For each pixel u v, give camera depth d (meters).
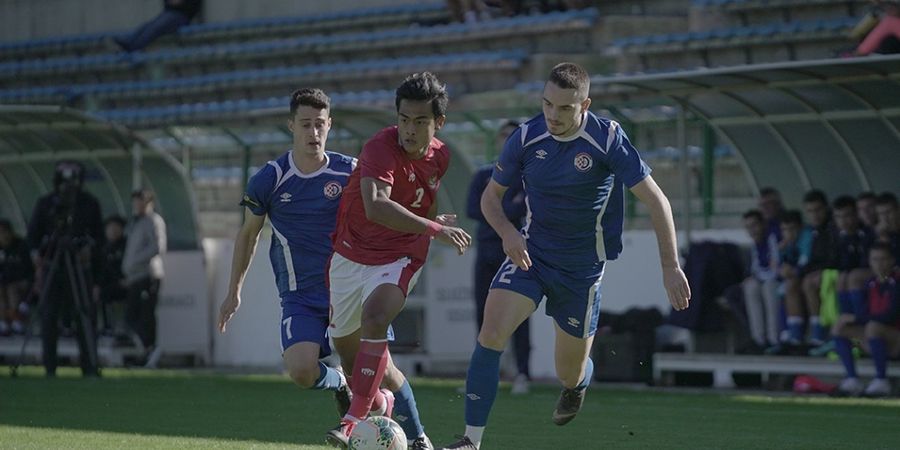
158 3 79.69
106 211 53.72
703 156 44.22
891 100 37.72
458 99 58.09
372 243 20.20
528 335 36.97
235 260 22.55
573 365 21.09
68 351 51.94
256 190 21.95
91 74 78.69
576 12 61.31
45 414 30.34
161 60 75.75
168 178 51.34
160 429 26.88
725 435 26.19
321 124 21.92
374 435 18.84
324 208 21.98
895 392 36.19
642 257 41.91
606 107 44.53
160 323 51.22
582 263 20.12
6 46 84.12
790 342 38.44
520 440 25.14
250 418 29.58
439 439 25.62
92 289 44.97
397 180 19.86
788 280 38.31
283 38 74.25
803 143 40.69
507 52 60.69
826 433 26.62
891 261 35.28
